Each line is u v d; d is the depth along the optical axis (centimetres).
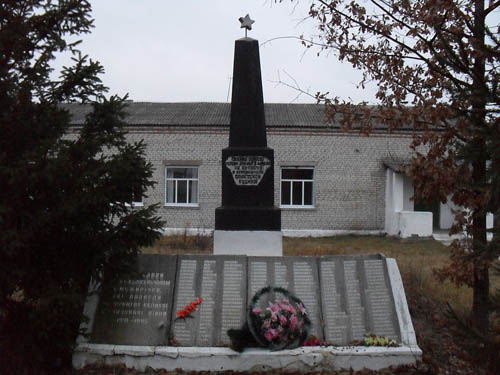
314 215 2052
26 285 498
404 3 654
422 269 927
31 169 467
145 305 576
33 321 483
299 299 583
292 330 548
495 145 382
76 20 527
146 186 545
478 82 432
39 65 515
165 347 540
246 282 596
